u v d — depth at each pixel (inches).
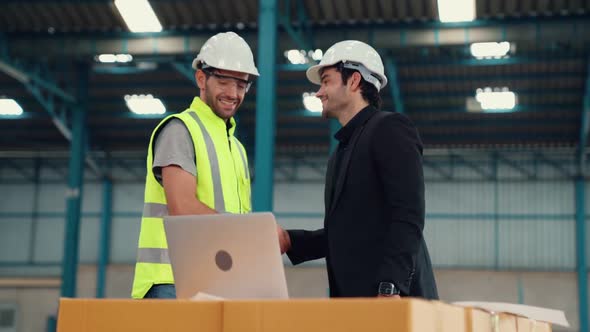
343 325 101.7
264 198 565.3
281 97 1040.8
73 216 958.4
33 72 948.0
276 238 130.3
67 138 1163.9
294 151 1221.1
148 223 176.4
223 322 107.0
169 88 1039.6
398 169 159.8
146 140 1181.1
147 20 791.1
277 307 105.0
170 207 166.1
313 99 1030.4
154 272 173.9
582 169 1119.0
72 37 874.1
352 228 163.5
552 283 1129.4
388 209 162.1
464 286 1150.3
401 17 809.5
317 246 180.7
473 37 805.2
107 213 1252.5
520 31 797.9
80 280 1240.8
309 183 1220.5
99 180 1268.5
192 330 108.2
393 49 847.7
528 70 936.3
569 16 788.6
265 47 607.5
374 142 163.9
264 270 132.3
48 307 1235.9
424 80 971.3
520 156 1163.3
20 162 1286.9
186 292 138.8
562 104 1007.0
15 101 1078.4
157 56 891.4
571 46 830.5
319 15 808.9
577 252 1133.7
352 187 164.7
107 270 1241.4
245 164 192.7
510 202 1162.6
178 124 174.7
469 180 1176.8
